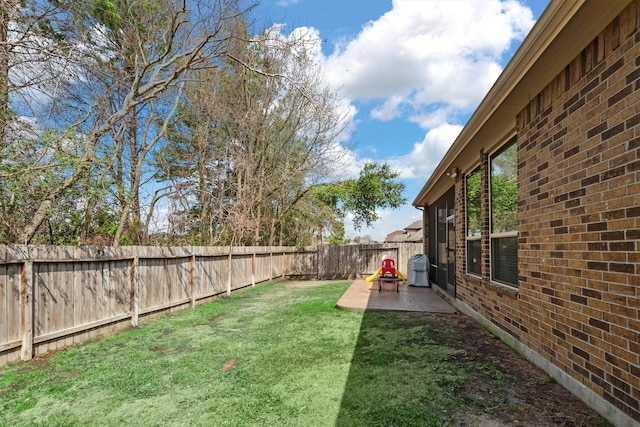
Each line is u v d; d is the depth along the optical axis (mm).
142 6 7852
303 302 8422
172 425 2717
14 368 4000
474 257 6434
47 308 4605
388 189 17562
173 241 10703
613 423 2529
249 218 13344
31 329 4332
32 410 3023
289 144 16125
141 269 6461
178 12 6902
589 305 2848
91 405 3096
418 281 10844
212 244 11617
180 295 7676
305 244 18547
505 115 4434
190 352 4547
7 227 5039
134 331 5727
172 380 3604
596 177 2797
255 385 3414
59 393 3350
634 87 2420
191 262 8141
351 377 3547
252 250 12016
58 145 5141
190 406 3021
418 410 2820
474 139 5332
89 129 6535
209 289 8961
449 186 8539
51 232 6188
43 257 4523
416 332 5250
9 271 4152
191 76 11156
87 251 5230
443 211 9438
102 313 5504
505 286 4809
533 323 3809
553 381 3332
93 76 6891
